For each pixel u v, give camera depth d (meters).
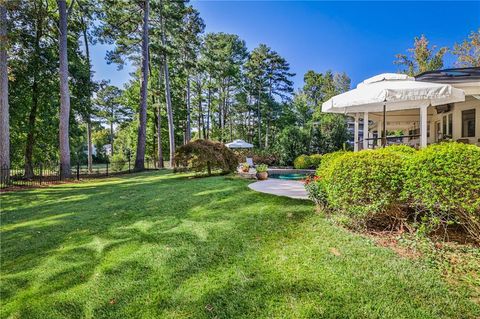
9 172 10.89
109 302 2.55
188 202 5.94
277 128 33.09
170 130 19.50
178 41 20.42
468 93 8.07
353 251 3.20
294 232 3.88
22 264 3.42
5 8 10.93
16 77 13.83
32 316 2.41
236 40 32.16
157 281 2.85
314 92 38.47
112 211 5.73
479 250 3.08
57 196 8.14
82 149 34.09
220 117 33.81
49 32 14.99
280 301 2.41
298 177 11.80
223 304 2.43
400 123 15.39
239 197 5.97
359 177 3.72
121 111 30.47
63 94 13.23
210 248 3.54
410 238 3.41
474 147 3.17
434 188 3.19
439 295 2.38
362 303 2.32
